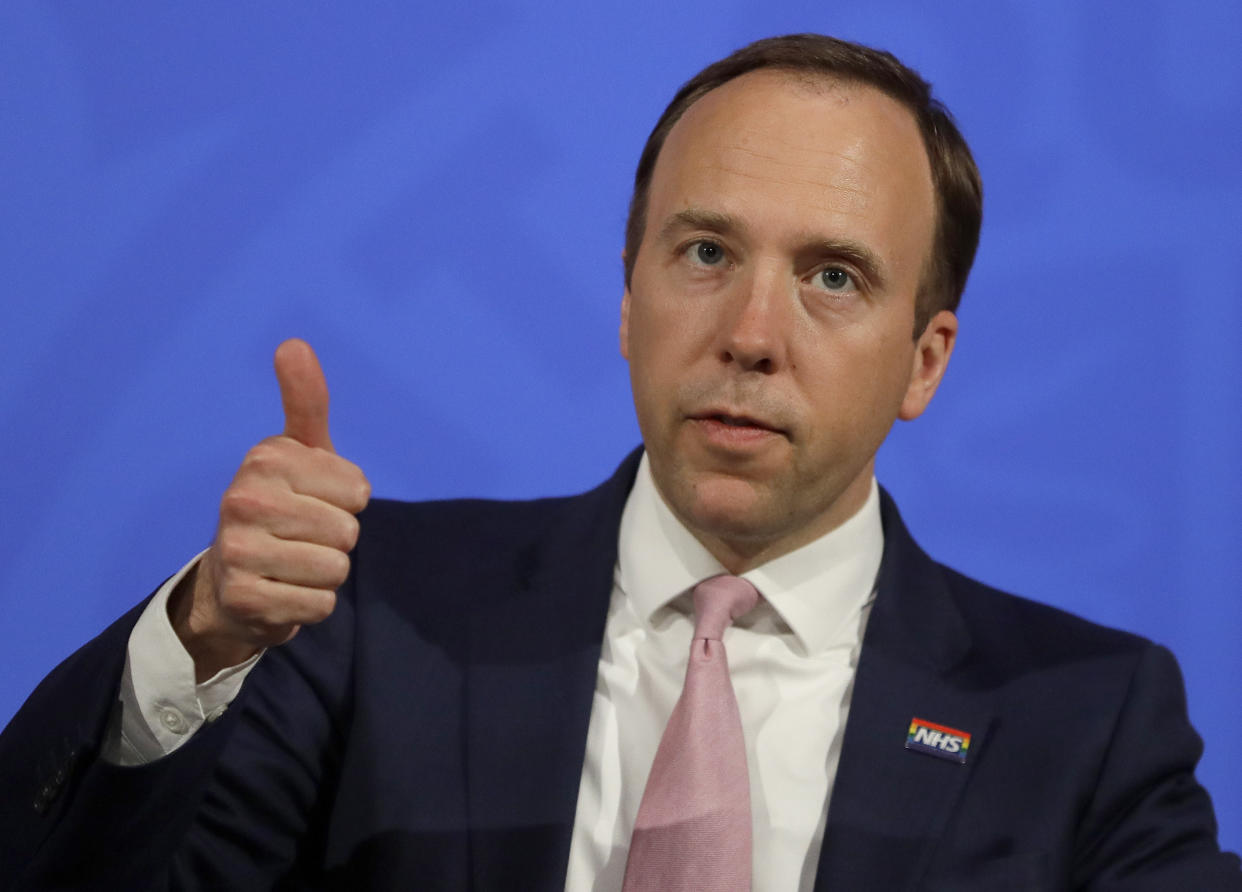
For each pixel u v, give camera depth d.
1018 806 4.39
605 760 4.42
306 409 3.62
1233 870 4.45
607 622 4.65
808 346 4.14
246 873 4.32
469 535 5.03
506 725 4.43
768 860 4.30
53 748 3.71
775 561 4.57
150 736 3.73
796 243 4.17
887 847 4.24
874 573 4.82
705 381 4.11
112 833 3.69
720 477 4.16
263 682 4.52
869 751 4.39
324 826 4.48
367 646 4.59
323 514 3.52
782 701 4.53
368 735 4.45
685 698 4.21
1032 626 4.98
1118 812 4.51
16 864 3.70
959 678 4.64
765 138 4.25
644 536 4.65
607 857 4.30
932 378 4.87
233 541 3.48
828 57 4.48
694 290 4.21
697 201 4.21
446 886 4.23
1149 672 4.79
